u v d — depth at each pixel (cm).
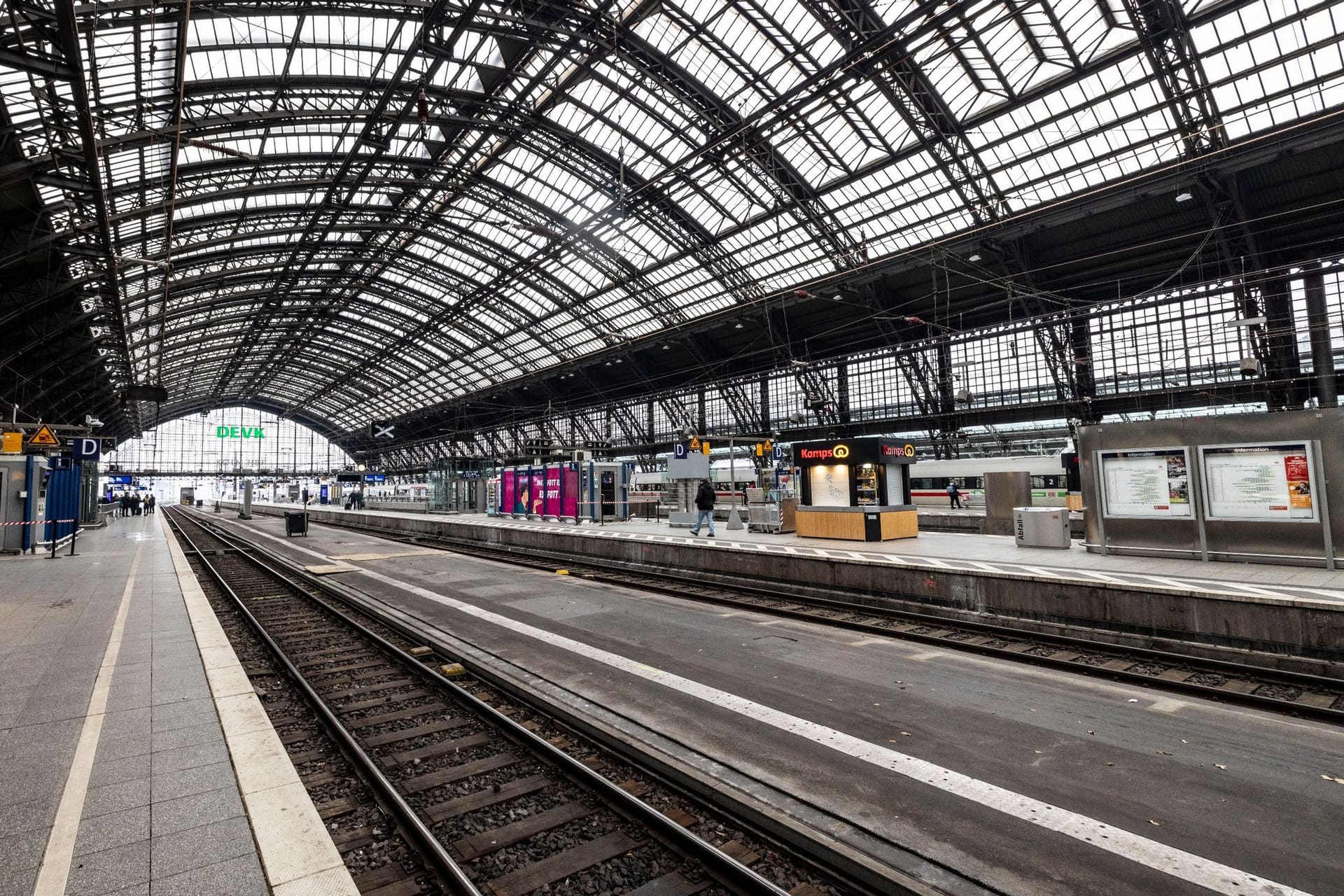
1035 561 1243
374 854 406
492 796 477
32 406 4059
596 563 1925
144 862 327
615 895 365
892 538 1780
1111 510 1306
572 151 3400
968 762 506
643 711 619
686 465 2606
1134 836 399
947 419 4028
